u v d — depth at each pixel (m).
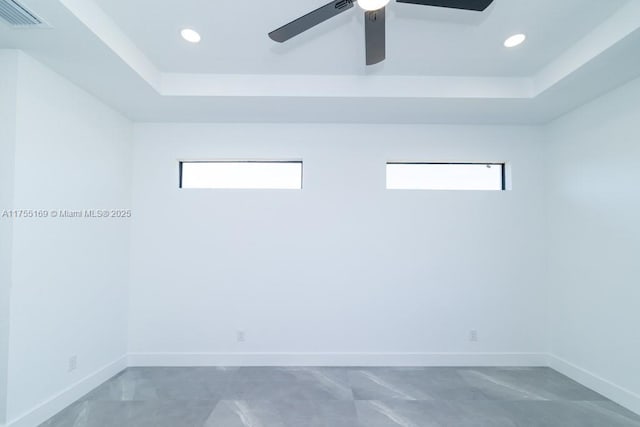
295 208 3.13
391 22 1.94
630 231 2.30
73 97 2.38
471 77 2.62
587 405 2.34
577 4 1.78
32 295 2.05
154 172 3.13
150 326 3.04
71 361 2.35
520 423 2.12
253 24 1.96
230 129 3.18
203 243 3.10
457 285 3.09
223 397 2.44
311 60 2.39
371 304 3.08
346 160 3.16
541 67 2.47
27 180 2.02
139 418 2.15
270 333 3.06
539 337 3.07
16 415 1.93
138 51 2.24
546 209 3.12
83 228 2.49
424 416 2.19
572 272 2.80
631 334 2.28
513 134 3.19
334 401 2.38
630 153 2.31
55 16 1.64
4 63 1.95
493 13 1.86
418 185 3.25
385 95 2.60
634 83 2.28
